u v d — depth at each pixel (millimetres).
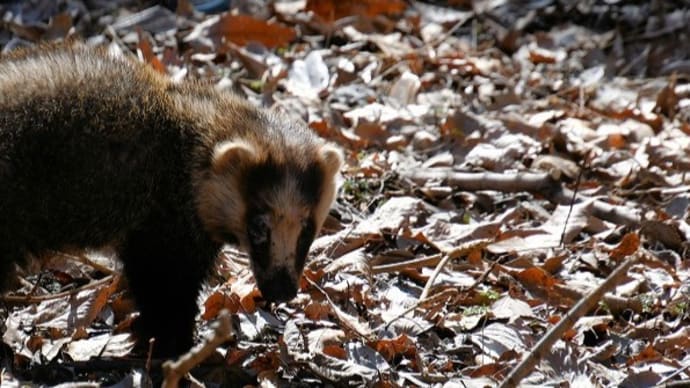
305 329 11633
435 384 10805
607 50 19766
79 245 10680
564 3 20875
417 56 18656
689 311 12352
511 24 20422
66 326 11266
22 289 12164
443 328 11805
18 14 18062
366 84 17562
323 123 15977
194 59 17562
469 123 16266
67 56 10945
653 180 15344
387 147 15875
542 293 12672
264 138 11102
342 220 13977
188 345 11320
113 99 10531
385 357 11242
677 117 17438
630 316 12352
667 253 13641
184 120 11047
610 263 13289
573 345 11398
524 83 18312
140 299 11219
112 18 18328
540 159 15625
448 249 13180
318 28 19156
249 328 11523
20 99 10117
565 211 14258
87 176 10312
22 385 9922
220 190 10867
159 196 10867
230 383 10672
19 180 10000
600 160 15750
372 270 12617
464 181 14883
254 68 17469
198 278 11297
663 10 20578
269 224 10773
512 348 11406
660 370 11195
